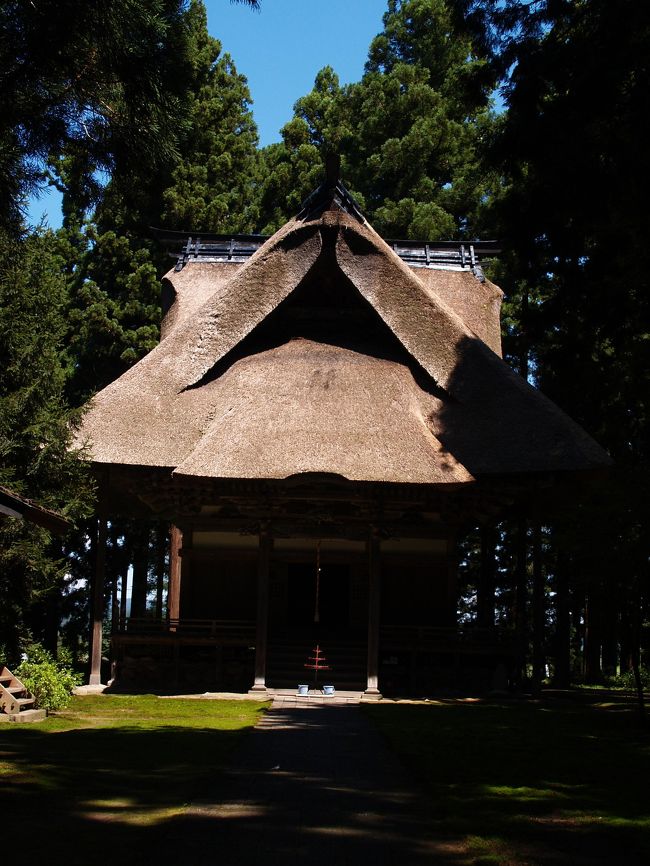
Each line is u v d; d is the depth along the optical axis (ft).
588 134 54.03
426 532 89.81
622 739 45.88
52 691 56.13
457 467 73.10
